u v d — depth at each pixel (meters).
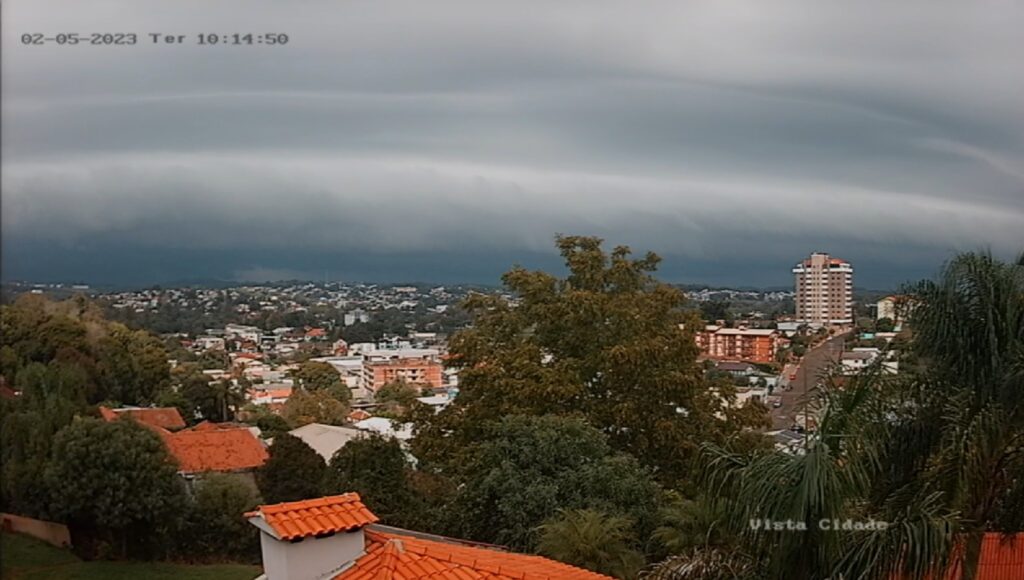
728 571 9.87
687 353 26.78
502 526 18.20
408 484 26.86
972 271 9.79
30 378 27.23
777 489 8.62
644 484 18.42
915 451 10.05
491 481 18.33
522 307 28.80
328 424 65.25
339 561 9.68
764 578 9.16
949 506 9.66
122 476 23.77
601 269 28.66
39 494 23.67
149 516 24.16
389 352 148.88
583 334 27.20
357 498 10.23
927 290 9.99
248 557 26.34
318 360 132.88
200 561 25.41
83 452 23.45
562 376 25.27
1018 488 9.78
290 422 67.12
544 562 11.12
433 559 9.82
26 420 24.55
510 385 25.25
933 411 10.02
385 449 26.56
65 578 21.47
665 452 25.80
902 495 9.76
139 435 25.03
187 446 38.84
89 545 24.16
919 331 10.02
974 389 9.74
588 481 18.09
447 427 27.30
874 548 8.62
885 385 9.82
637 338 26.42
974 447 9.41
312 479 30.67
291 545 9.34
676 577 10.28
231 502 26.48
